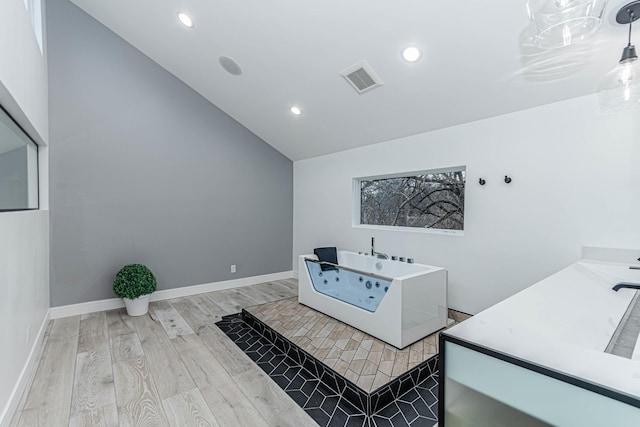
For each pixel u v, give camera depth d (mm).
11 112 2002
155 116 3891
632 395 577
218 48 3146
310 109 3623
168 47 3473
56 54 3242
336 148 4320
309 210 4941
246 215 4719
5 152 1974
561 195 2385
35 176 2936
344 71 2814
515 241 2652
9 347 1797
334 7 2238
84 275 3439
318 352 2395
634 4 1572
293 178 5242
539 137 2484
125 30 3480
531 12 1509
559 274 1746
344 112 3447
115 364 2375
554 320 1115
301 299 3594
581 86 2195
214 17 2748
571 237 2342
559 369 682
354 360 2271
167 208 3998
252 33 2766
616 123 2117
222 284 4488
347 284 3127
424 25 2148
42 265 2873
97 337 2842
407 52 2396
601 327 1123
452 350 871
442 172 3357
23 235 2195
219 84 3812
